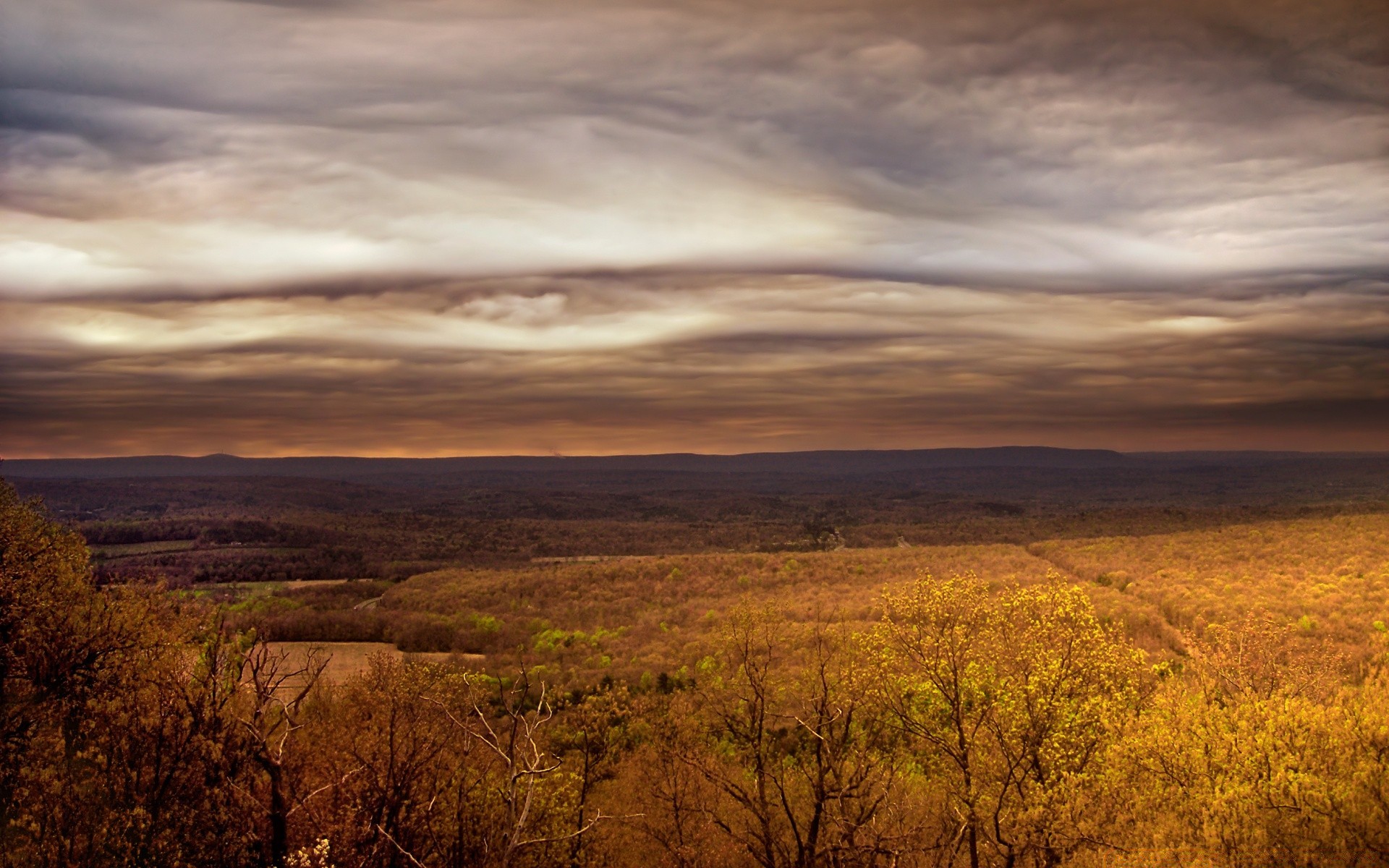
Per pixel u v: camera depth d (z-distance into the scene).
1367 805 13.98
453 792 16.61
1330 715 15.78
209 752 15.71
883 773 17.41
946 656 16.78
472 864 15.88
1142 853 13.86
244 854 14.84
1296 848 13.91
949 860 15.92
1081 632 17.23
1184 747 15.87
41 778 14.85
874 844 15.66
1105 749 16.38
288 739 17.05
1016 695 16.19
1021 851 14.91
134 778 15.63
